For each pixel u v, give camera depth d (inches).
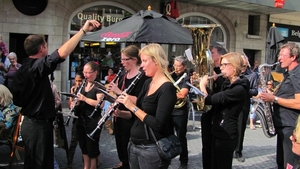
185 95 193.0
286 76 158.1
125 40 257.6
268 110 167.3
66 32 449.7
